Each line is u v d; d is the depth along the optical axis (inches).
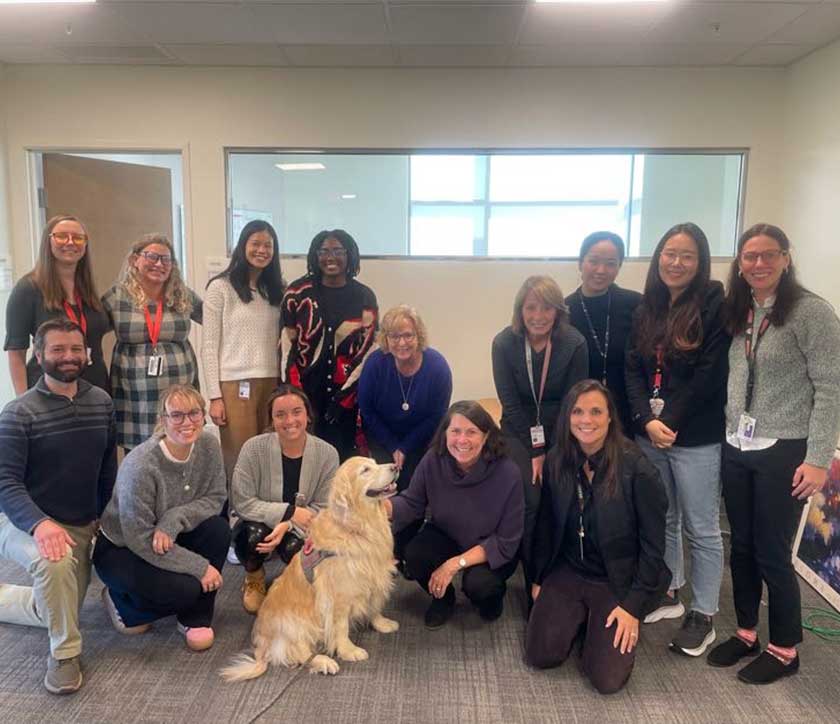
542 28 133.6
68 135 164.1
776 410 77.3
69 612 78.7
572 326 103.2
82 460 85.9
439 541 95.7
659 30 134.7
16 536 81.9
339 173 167.6
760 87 158.9
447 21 130.3
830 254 141.2
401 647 89.0
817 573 105.9
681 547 98.3
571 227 168.1
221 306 114.1
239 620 96.2
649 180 165.9
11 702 76.8
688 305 84.4
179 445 86.4
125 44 144.9
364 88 161.0
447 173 166.9
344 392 114.7
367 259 168.2
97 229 174.9
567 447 87.2
